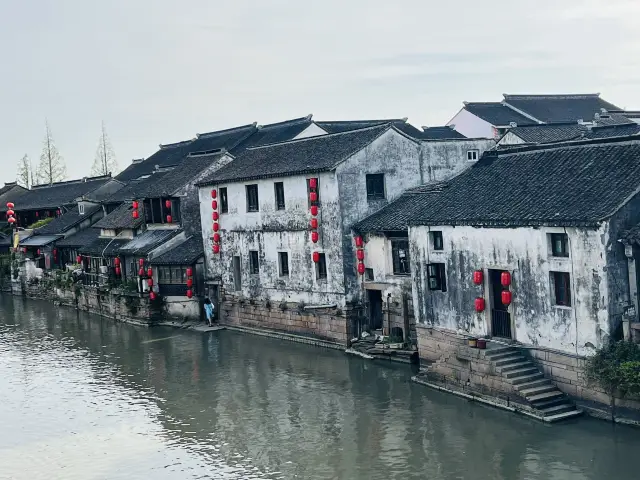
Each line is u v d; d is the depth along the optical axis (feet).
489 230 79.61
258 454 71.15
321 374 96.37
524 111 196.13
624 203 67.62
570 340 72.08
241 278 128.26
